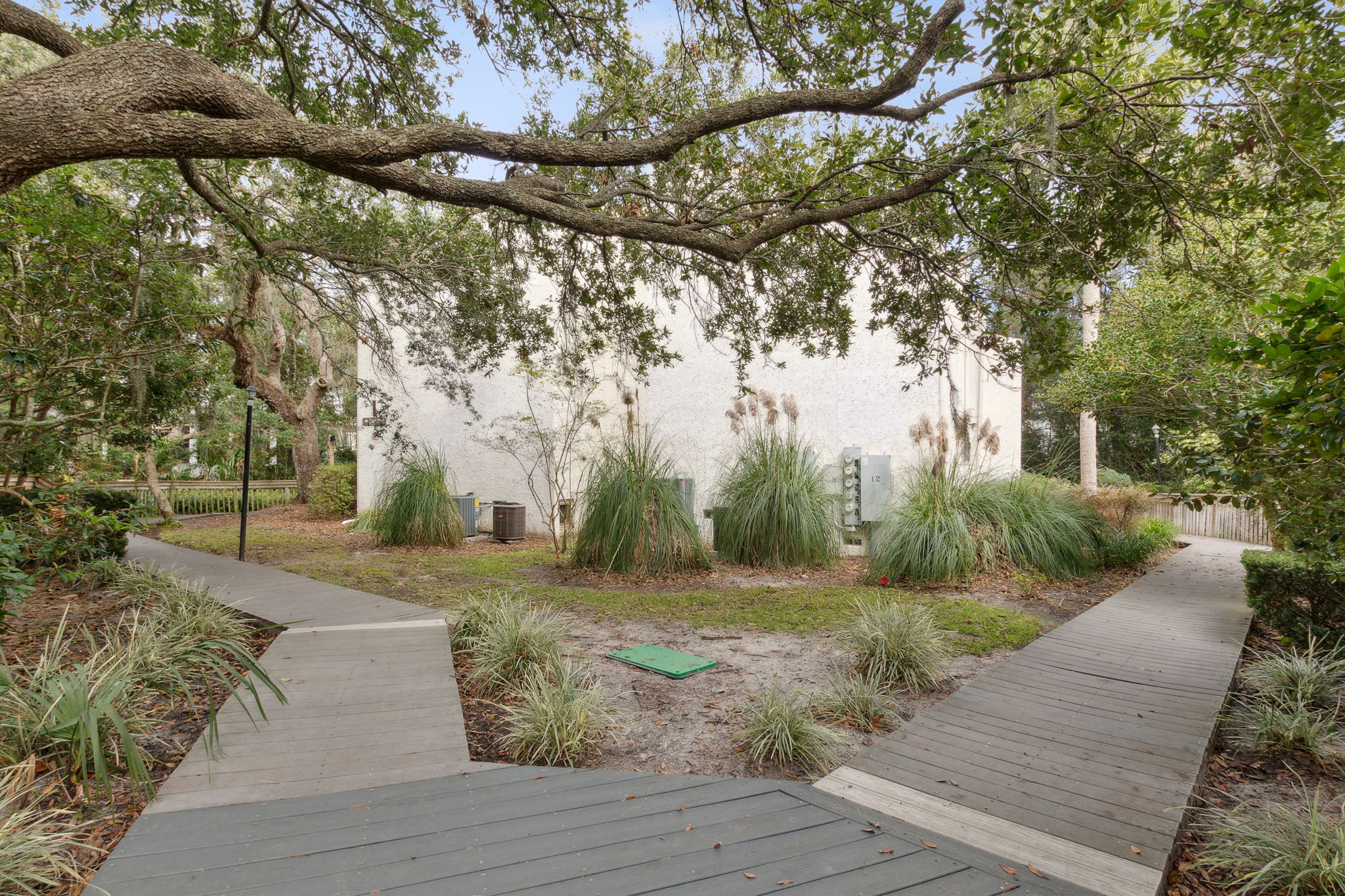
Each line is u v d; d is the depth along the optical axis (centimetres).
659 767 324
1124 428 1958
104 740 301
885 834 258
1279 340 224
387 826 257
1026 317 542
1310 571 525
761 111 388
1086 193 494
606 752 340
